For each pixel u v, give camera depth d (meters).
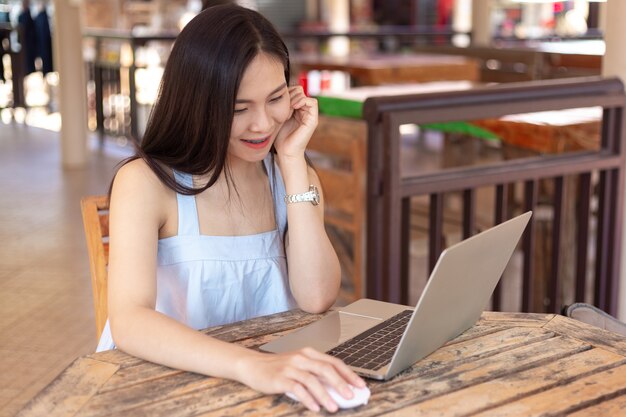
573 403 1.32
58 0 6.40
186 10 9.95
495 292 2.96
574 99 2.78
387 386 1.37
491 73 5.64
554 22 10.03
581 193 3.02
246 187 1.85
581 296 3.09
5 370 3.15
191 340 1.44
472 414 1.28
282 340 1.54
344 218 3.54
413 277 4.26
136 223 1.67
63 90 6.48
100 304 1.95
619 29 3.01
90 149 7.40
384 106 2.47
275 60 1.64
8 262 4.39
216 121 1.63
